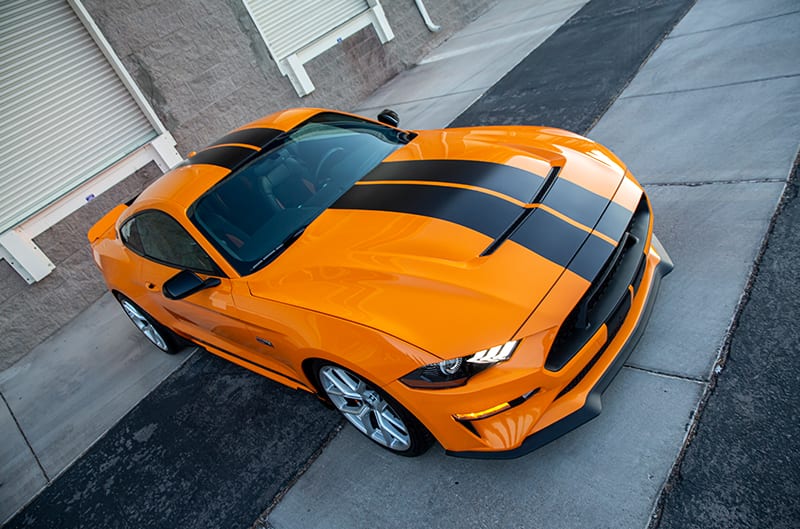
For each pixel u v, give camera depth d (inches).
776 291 102.0
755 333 96.3
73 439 154.5
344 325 88.6
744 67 185.0
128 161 246.4
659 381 96.5
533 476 91.4
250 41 291.1
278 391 138.0
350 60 339.3
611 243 89.4
